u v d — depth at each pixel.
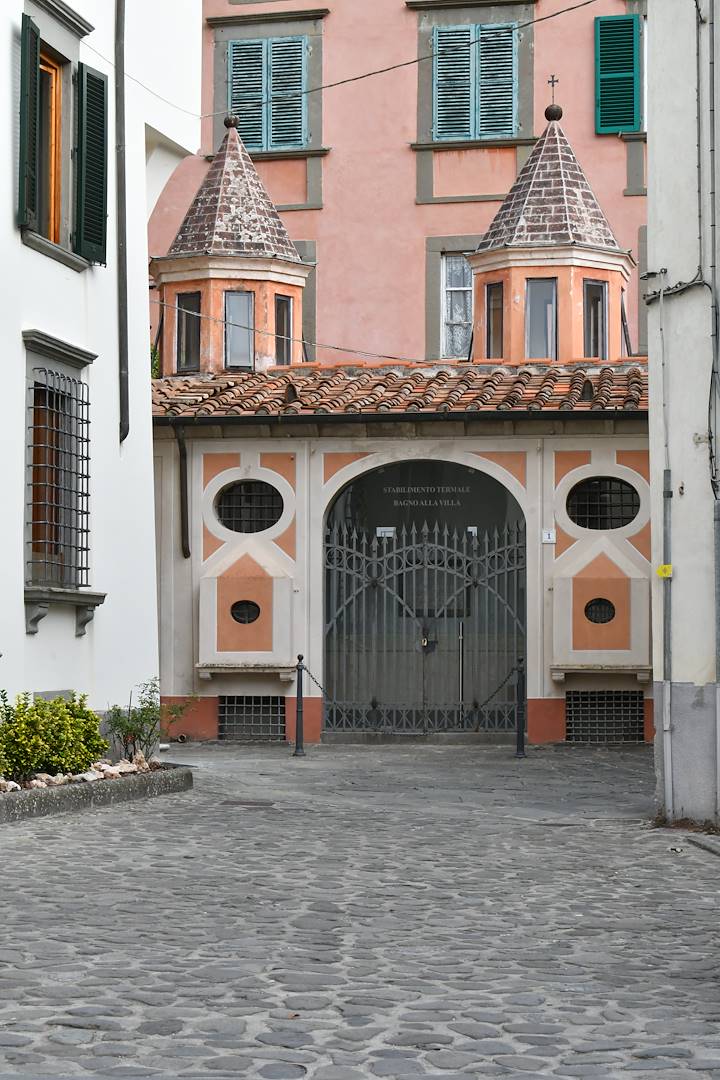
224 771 17.78
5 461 14.24
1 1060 5.71
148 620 17.44
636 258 29.80
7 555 14.23
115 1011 6.43
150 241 31.36
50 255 15.31
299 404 22.12
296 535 22.19
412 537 22.27
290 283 27.02
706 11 13.14
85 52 16.33
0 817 11.95
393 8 30.70
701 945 8.08
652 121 13.48
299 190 30.80
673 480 13.25
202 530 22.36
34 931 8.02
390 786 16.39
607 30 29.98
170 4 18.56
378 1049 5.97
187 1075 5.58
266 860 10.68
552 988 7.04
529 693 21.84
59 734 13.72
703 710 13.04
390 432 21.94
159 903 8.91
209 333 26.48
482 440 21.98
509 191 27.91
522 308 26.02
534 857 11.22
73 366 15.74
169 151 19.03
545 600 21.84
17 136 14.69
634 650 21.50
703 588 13.06
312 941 7.97
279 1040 6.06
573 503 21.98
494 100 30.28
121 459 16.86
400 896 9.40
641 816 13.90
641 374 23.11
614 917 8.85
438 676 22.16
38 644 14.88
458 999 6.79
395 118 30.56
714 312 13.00
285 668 21.89
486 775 17.75
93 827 12.05
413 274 30.27
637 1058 5.90
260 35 31.12
